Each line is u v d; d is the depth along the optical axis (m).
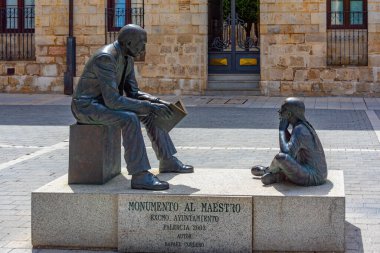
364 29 23.11
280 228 6.34
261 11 23.25
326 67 23.08
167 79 23.92
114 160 7.31
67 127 16.58
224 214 6.36
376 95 22.92
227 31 24.33
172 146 7.62
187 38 23.73
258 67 24.00
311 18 23.00
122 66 7.06
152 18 23.88
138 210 6.46
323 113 18.92
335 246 6.29
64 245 6.68
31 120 17.89
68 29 24.47
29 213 8.21
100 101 6.96
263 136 14.77
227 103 21.55
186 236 6.42
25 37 25.20
